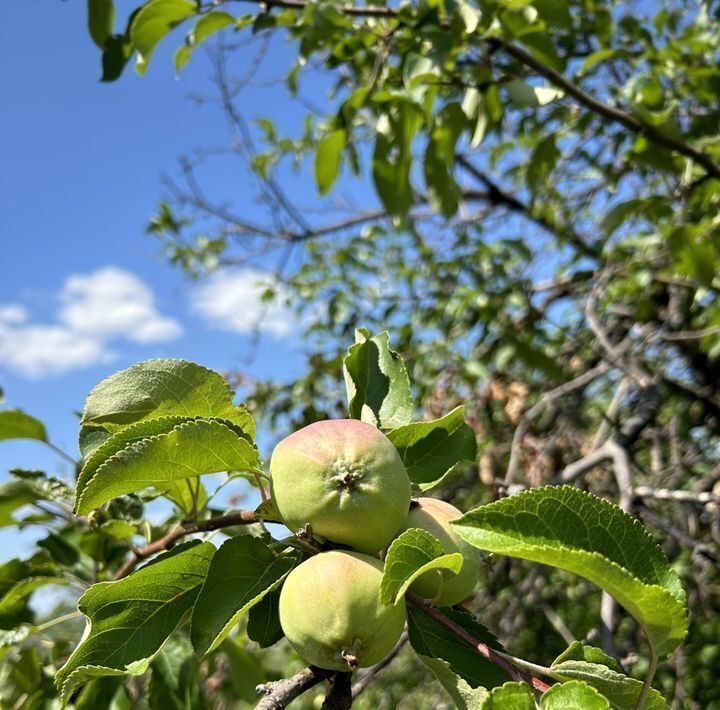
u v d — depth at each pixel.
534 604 0.89
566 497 0.21
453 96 0.77
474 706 0.23
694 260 0.73
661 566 0.21
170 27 0.60
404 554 0.21
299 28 0.65
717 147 0.76
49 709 0.42
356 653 0.22
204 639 0.24
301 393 1.32
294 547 0.26
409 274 1.35
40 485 0.40
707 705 0.89
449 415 0.32
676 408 1.11
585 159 1.07
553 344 1.16
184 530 0.34
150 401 0.29
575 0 0.94
